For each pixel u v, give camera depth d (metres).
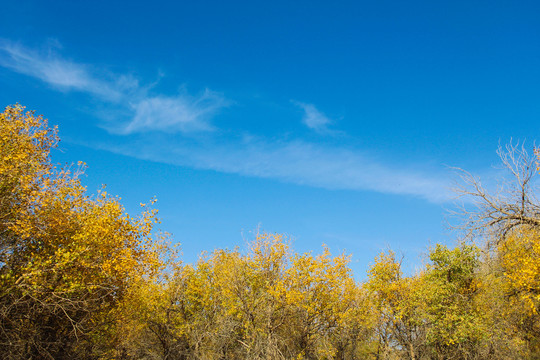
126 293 19.25
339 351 26.77
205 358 23.86
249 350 21.45
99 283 17.19
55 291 15.55
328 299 23.33
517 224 18.59
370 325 25.67
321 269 23.22
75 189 17.53
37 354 16.64
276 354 21.03
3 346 15.16
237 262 24.91
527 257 18.42
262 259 24.22
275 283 23.25
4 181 14.95
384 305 26.25
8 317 15.32
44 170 16.42
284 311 22.44
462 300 23.44
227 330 23.45
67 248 16.58
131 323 24.25
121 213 18.56
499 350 21.70
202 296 28.95
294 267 23.41
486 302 22.77
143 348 27.41
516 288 20.08
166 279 27.53
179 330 26.77
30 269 15.06
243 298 23.39
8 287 14.85
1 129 15.53
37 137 16.98
